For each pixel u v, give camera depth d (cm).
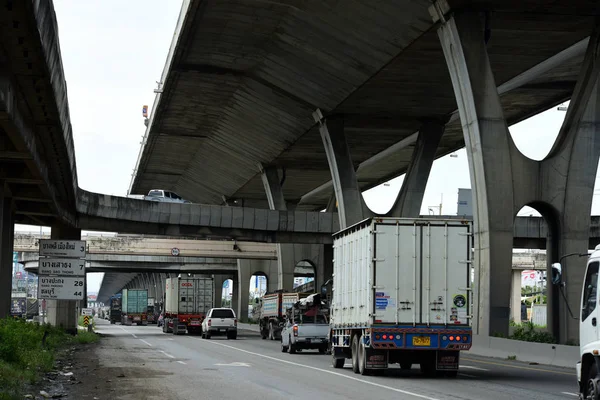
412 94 5481
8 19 2045
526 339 3753
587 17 4144
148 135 8062
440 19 4041
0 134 3269
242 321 10956
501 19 4141
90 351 3916
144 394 1852
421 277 2439
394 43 4453
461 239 2470
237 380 2239
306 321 3925
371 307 2409
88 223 6469
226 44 5122
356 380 2256
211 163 9044
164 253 10238
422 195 6244
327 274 8925
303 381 2212
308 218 7288
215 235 7081
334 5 4241
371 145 7294
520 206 4106
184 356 3488
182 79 5944
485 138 4000
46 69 2531
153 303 15338
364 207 6138
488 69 4000
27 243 10325
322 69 5184
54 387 2028
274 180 8219
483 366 2972
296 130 6694
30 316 12025
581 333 1494
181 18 4850
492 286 3994
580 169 4212
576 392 1922
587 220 4200
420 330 2408
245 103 6444
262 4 4422
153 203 6781
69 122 3722
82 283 4262
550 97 6016
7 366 2120
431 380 2286
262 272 11225
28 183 4172
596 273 1448
